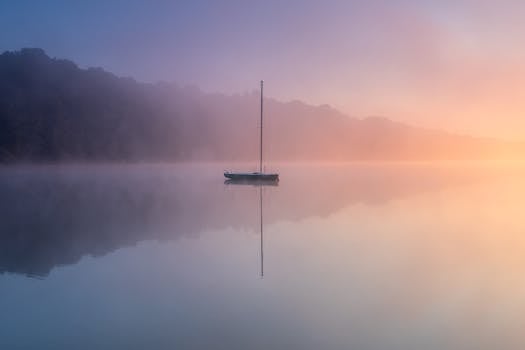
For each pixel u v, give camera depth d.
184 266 18.58
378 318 12.83
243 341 11.39
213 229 27.02
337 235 25.09
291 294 14.95
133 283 16.23
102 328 12.29
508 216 31.86
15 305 14.08
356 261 19.20
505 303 13.98
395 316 13.04
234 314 13.16
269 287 15.68
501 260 19.20
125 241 23.53
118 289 15.57
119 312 13.41
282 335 11.76
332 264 18.73
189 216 32.16
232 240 23.78
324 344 11.20
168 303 14.19
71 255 20.55
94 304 14.14
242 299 14.45
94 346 11.24
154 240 23.81
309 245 22.50
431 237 24.45
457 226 27.83
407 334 11.76
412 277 16.77
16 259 19.78
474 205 37.84
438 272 17.41
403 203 39.50
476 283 15.97
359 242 23.19
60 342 11.49
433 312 13.24
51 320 12.88
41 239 23.94
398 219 30.66
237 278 16.77
